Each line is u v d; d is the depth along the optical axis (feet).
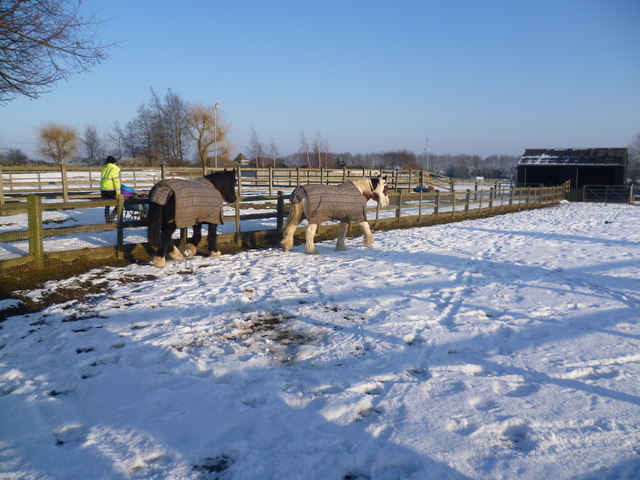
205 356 15.11
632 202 103.19
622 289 24.39
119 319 18.40
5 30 24.06
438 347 16.21
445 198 86.12
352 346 16.10
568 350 16.12
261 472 9.45
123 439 10.52
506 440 10.78
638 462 9.89
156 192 25.98
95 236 33.50
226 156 143.74
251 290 22.72
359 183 34.12
